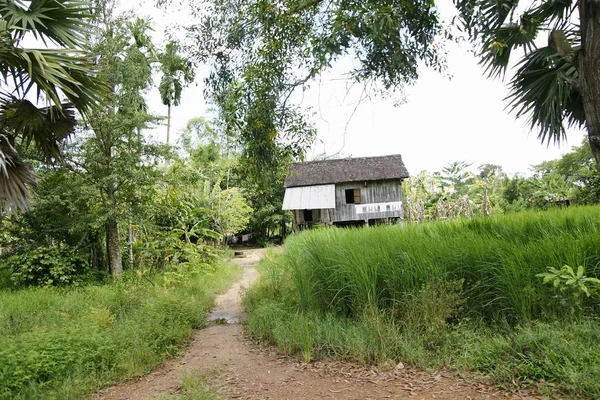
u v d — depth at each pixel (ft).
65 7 21.67
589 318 15.15
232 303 31.78
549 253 16.92
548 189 64.64
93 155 39.75
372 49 17.08
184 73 22.58
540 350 13.37
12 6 20.79
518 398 11.73
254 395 13.53
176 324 21.39
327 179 87.61
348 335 17.43
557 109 19.97
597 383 11.18
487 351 14.55
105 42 38.52
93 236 47.24
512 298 17.02
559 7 19.20
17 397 12.89
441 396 12.42
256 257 78.43
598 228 19.13
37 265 37.81
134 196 43.27
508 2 16.35
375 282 19.06
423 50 18.04
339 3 16.71
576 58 14.79
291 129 21.02
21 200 21.48
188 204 55.31
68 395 13.57
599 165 14.25
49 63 19.57
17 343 15.80
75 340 16.81
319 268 21.85
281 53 20.65
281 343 18.43
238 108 21.45
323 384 14.17
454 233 22.71
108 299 28.58
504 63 20.54
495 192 89.30
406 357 15.56
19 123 22.34
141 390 14.64
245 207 96.32
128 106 40.68
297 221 93.35
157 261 49.62
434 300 16.98
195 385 14.02
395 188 85.87
